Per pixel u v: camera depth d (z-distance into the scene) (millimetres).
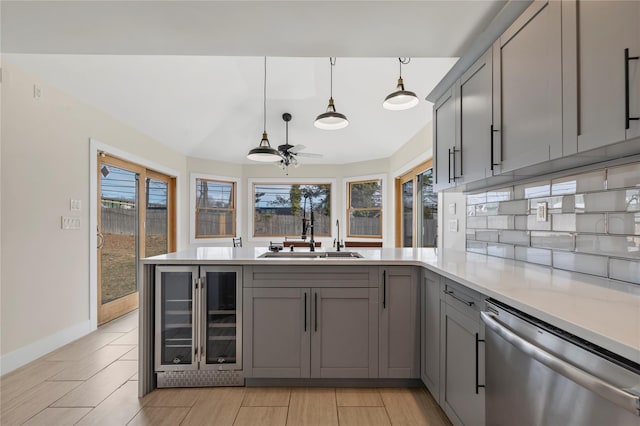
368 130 5051
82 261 3229
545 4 1350
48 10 1686
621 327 839
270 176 6531
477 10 1695
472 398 1495
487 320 1251
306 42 2012
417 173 4582
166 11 1707
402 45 2033
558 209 1747
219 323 2244
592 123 1123
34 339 2684
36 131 2727
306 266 2191
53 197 2893
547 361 927
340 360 2189
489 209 2455
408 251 2857
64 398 2092
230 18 1771
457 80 2172
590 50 1128
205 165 5945
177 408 1984
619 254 1405
